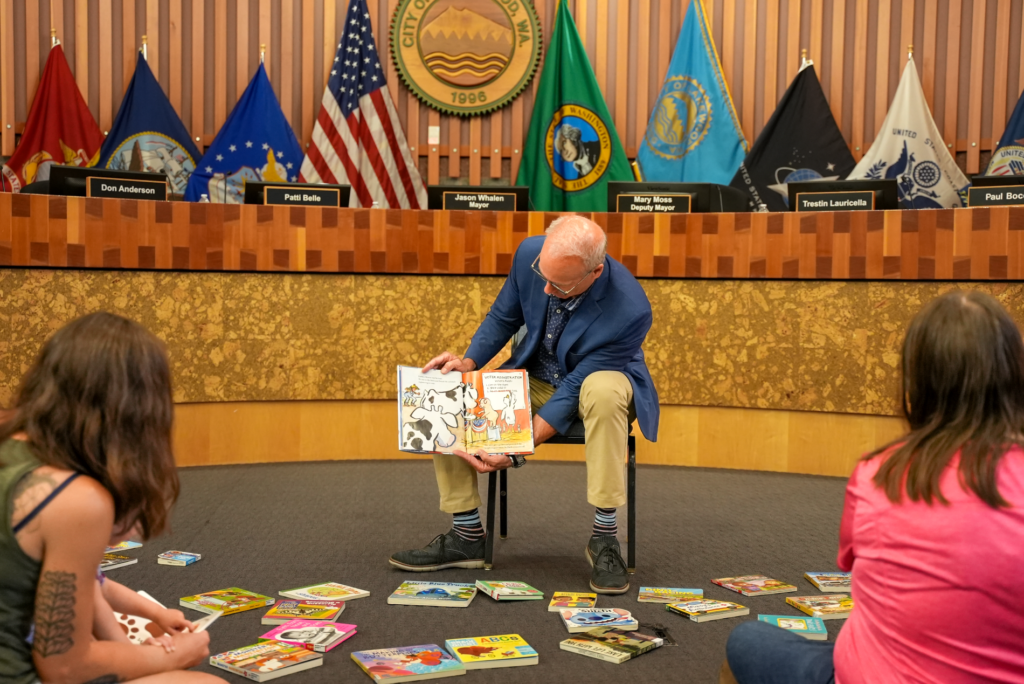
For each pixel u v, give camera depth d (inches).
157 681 46.2
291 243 152.5
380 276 156.6
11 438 43.0
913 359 43.8
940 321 42.6
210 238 149.3
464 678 64.1
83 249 142.2
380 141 227.5
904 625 41.1
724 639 73.0
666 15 232.2
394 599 81.6
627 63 233.9
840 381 149.3
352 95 225.8
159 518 45.4
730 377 155.2
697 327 156.1
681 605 80.0
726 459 157.2
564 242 86.4
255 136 218.4
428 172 233.5
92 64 219.8
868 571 43.4
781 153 221.0
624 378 91.6
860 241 146.1
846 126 227.0
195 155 220.2
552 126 230.7
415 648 68.7
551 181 231.1
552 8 235.1
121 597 54.1
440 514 119.0
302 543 103.5
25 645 42.9
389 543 104.2
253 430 155.3
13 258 138.9
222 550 99.7
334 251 153.9
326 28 228.1
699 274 154.7
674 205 157.6
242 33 224.7
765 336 153.2
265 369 153.9
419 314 157.3
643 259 155.9
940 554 39.8
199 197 214.7
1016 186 142.7
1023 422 40.6
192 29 222.8
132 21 220.4
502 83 232.2
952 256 141.1
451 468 94.2
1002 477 39.3
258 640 70.2
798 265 150.1
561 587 88.6
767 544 105.9
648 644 70.1
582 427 94.0
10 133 214.5
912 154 213.6
